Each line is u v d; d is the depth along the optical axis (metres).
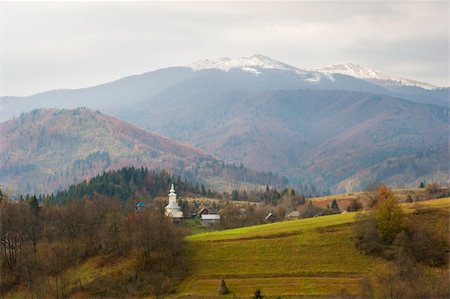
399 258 194.62
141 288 198.00
